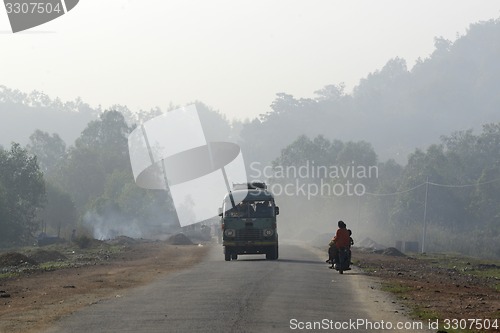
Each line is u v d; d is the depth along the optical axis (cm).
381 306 5916
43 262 12719
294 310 5394
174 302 5869
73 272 9588
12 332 4625
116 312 5384
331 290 6919
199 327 4644
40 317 5216
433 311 5781
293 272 8794
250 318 4969
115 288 7200
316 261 11606
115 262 11788
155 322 4875
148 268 10006
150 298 6200
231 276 8119
